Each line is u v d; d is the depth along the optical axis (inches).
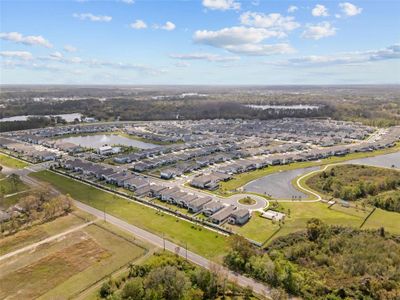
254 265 3031.5
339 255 3351.4
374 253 3309.5
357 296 2674.7
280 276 2859.3
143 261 3159.5
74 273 2967.5
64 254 3272.6
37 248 3385.8
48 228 3846.0
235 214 4136.3
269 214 4384.8
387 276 2933.1
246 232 3858.3
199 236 3737.7
